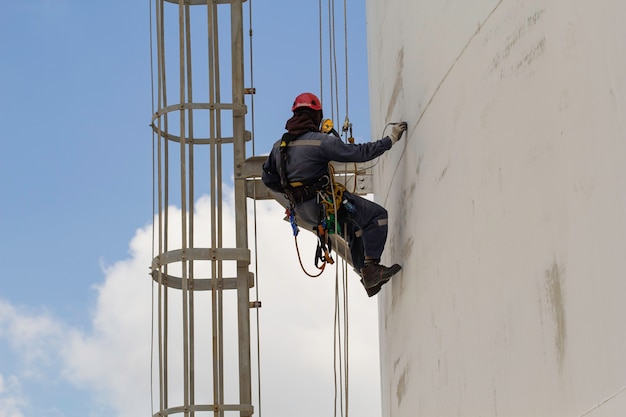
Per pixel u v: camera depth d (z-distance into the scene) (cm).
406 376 978
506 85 701
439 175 855
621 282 540
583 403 572
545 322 622
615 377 542
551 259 618
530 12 668
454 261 799
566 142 605
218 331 1308
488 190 725
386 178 1118
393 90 1070
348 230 1043
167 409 1281
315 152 989
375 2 1222
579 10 597
